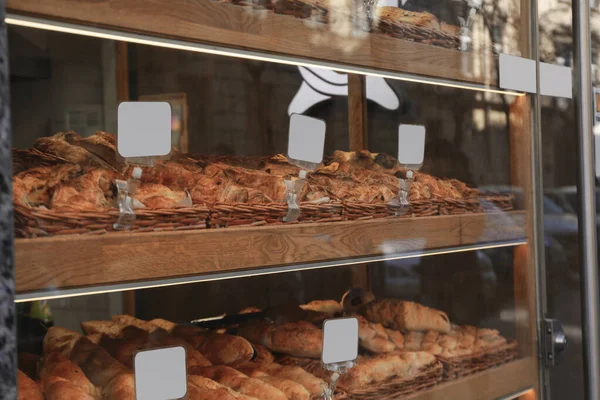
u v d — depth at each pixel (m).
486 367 1.46
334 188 1.19
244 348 1.24
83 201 0.86
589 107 1.64
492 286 1.57
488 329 1.57
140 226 0.88
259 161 1.28
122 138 0.87
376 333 1.40
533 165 1.55
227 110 1.44
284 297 1.51
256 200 1.06
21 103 1.00
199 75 1.39
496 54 1.46
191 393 1.04
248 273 0.99
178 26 0.92
